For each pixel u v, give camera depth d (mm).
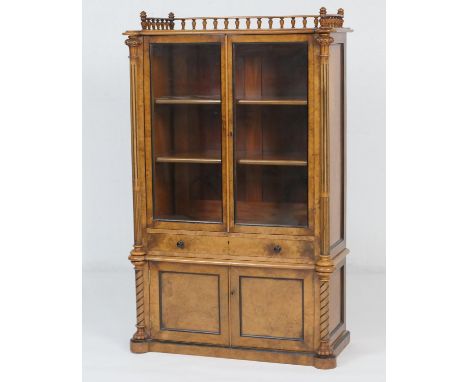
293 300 5152
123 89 7023
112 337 5680
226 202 5211
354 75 6801
